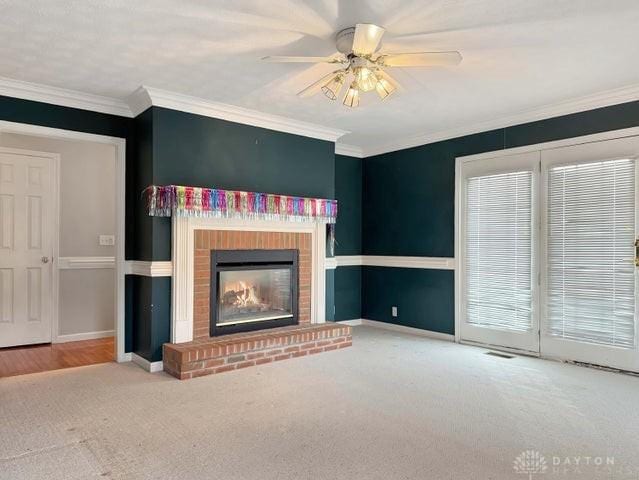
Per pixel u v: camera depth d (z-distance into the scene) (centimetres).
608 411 299
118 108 420
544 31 278
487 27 273
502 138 472
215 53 313
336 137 529
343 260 603
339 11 255
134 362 421
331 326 479
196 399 317
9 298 485
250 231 448
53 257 511
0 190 481
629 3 245
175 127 407
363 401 314
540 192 442
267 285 470
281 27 275
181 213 394
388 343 498
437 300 530
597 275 404
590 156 408
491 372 387
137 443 249
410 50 304
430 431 266
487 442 252
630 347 384
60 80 363
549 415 291
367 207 620
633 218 383
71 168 524
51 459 231
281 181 481
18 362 423
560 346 426
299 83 371
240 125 450
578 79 359
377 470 221
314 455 235
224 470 220
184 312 402
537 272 443
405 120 479
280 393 330
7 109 368
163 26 274
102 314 544
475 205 495
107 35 286
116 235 424
